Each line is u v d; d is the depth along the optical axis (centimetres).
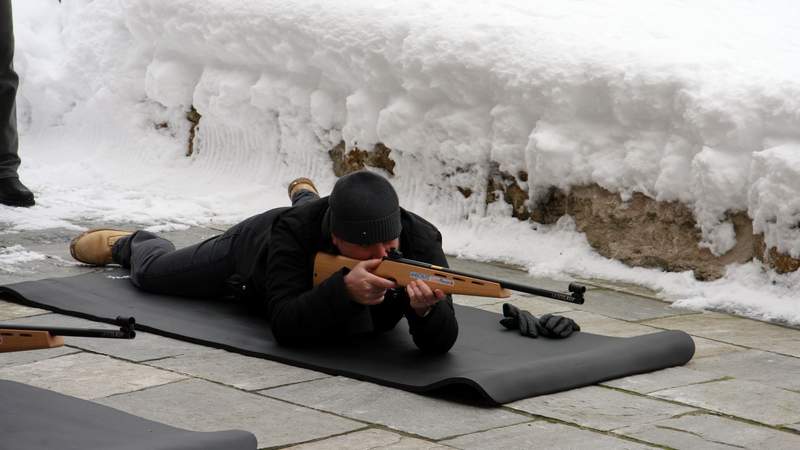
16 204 912
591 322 652
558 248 809
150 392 493
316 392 499
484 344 569
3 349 380
